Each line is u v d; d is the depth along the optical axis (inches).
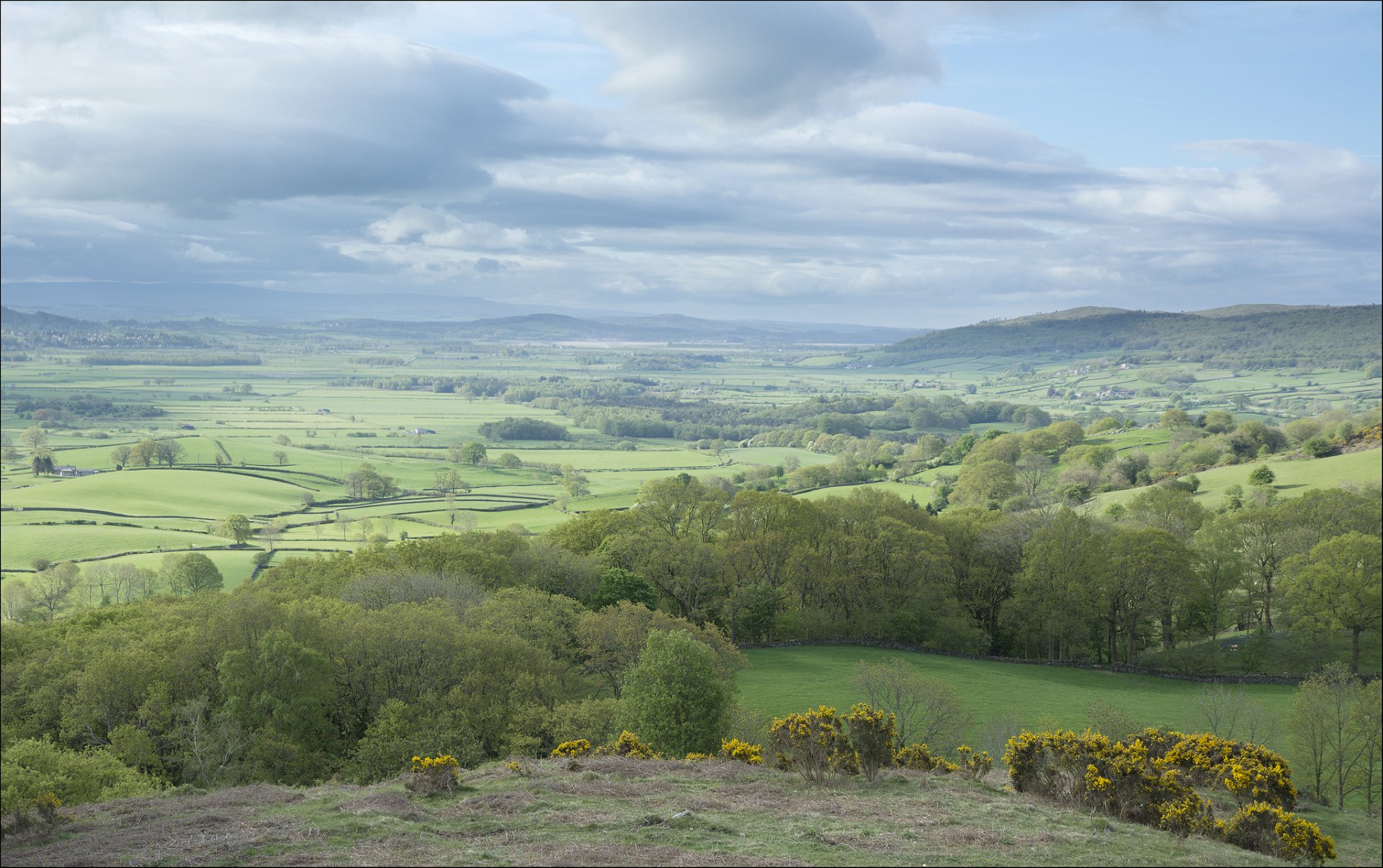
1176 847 782.5
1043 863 692.7
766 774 983.0
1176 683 2714.1
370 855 648.4
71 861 660.1
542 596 2581.2
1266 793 976.9
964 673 2726.4
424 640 1993.1
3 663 2347.4
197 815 778.8
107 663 1852.9
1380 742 1649.9
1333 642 2822.3
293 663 1798.7
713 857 654.5
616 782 906.7
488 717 1834.4
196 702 1692.9
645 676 1562.5
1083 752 952.9
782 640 3149.6
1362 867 964.6
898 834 745.0
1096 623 3253.0
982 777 1063.0
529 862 637.9
